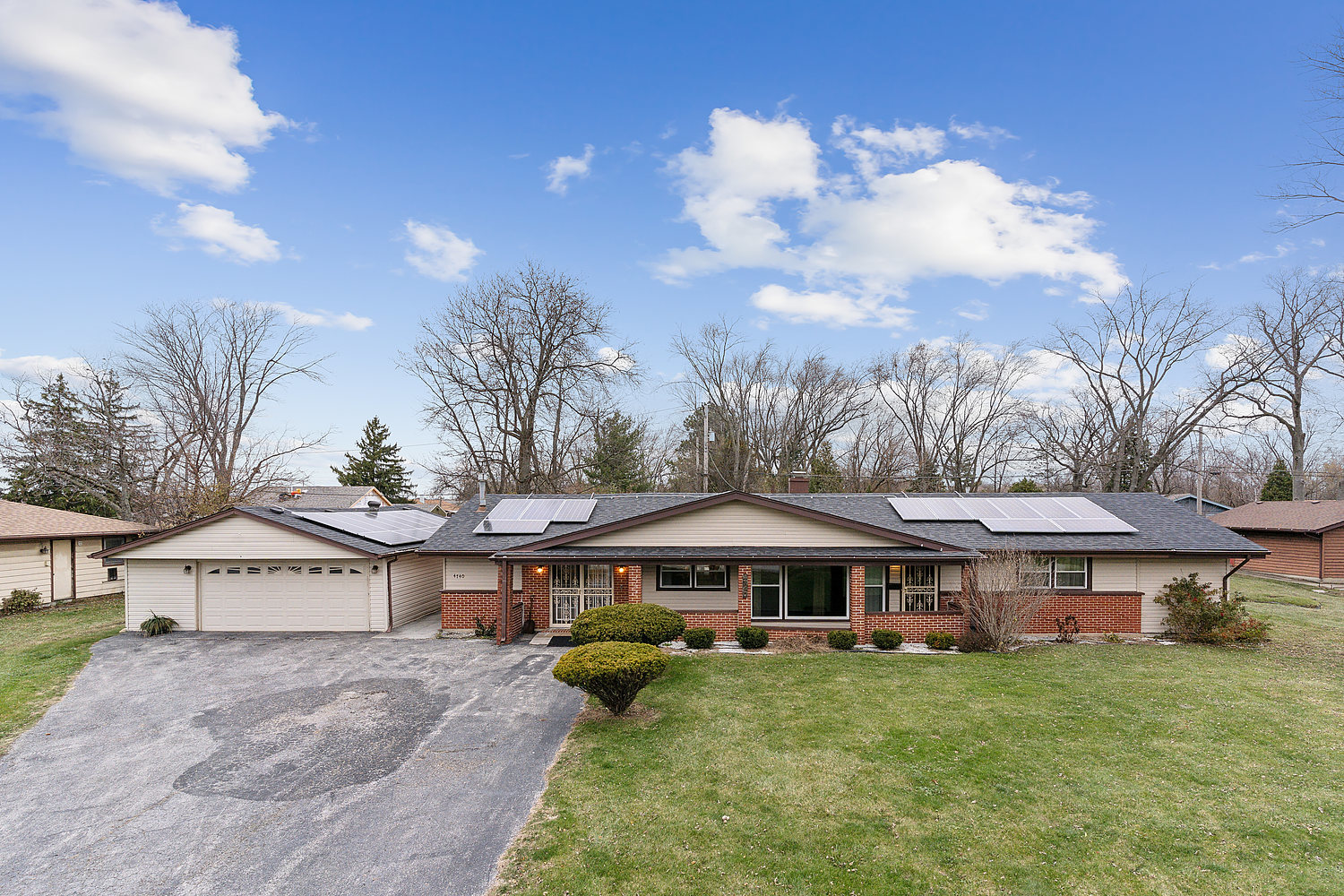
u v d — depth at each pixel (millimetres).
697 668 13141
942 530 17422
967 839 6379
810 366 41125
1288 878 5641
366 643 15656
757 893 5527
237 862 6230
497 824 6879
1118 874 5746
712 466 40938
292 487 37000
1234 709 10273
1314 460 45562
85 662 13875
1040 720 9789
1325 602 20984
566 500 20203
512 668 13289
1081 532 16797
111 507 29672
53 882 5926
